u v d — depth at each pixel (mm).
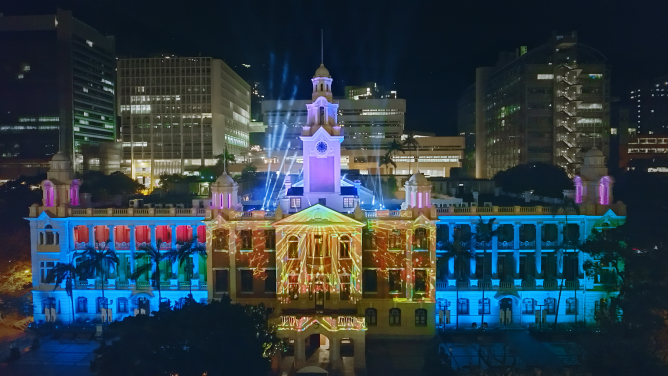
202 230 87438
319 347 76750
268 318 67875
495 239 85812
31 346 76250
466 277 86625
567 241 83375
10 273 96750
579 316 84688
